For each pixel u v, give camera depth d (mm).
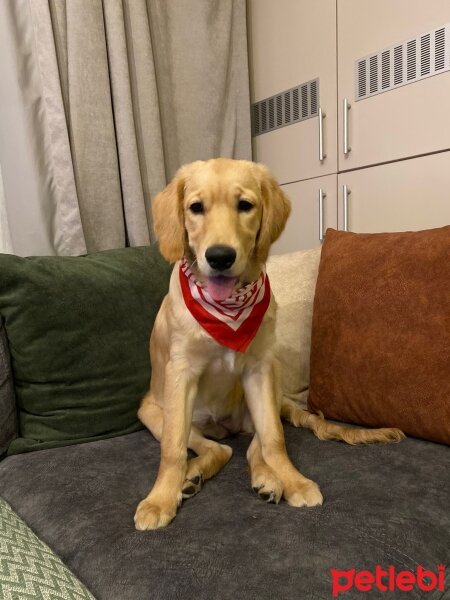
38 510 1136
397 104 1954
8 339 1489
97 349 1603
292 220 2520
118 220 2141
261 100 2641
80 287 1608
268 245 1363
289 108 2455
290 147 2480
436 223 1878
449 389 1286
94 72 2018
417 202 1932
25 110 1897
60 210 1983
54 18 1958
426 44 1824
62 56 1984
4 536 928
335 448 1360
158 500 1085
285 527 963
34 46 1906
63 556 975
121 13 2068
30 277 1520
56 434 1502
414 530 939
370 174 2098
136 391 1669
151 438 1559
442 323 1324
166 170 2422
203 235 1242
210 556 882
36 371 1501
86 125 2016
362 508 1018
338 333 1536
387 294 1446
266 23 2539
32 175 1924
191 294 1309
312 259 1914
